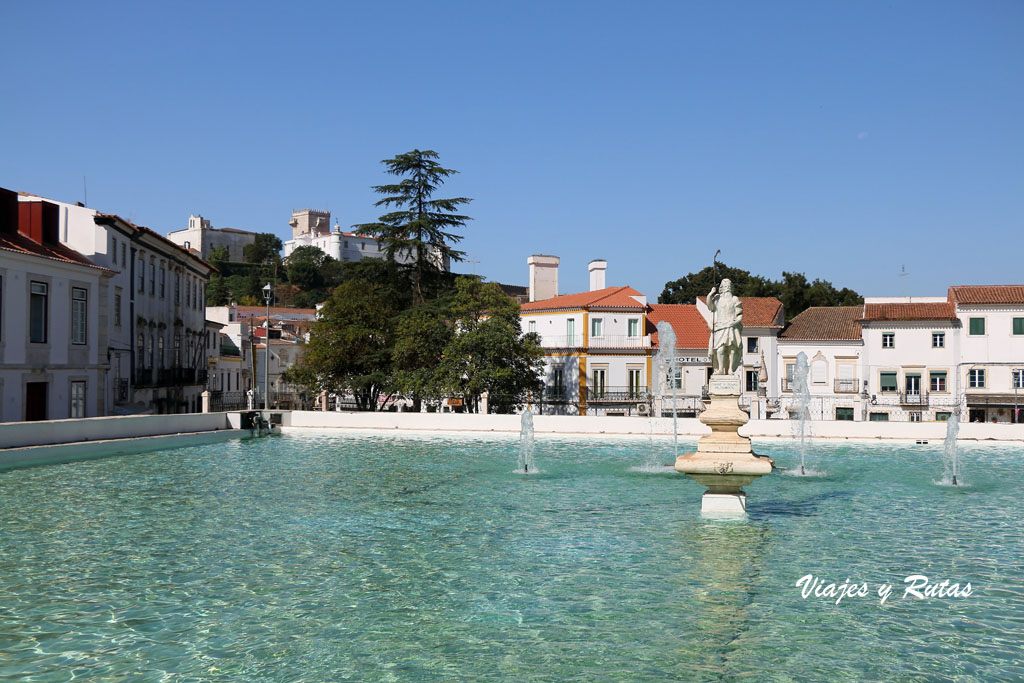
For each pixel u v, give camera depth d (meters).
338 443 41.06
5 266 36.81
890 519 20.86
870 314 68.56
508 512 21.75
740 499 21.20
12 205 39.84
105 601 13.55
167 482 26.97
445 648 11.50
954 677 10.58
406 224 60.00
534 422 45.53
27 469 29.62
